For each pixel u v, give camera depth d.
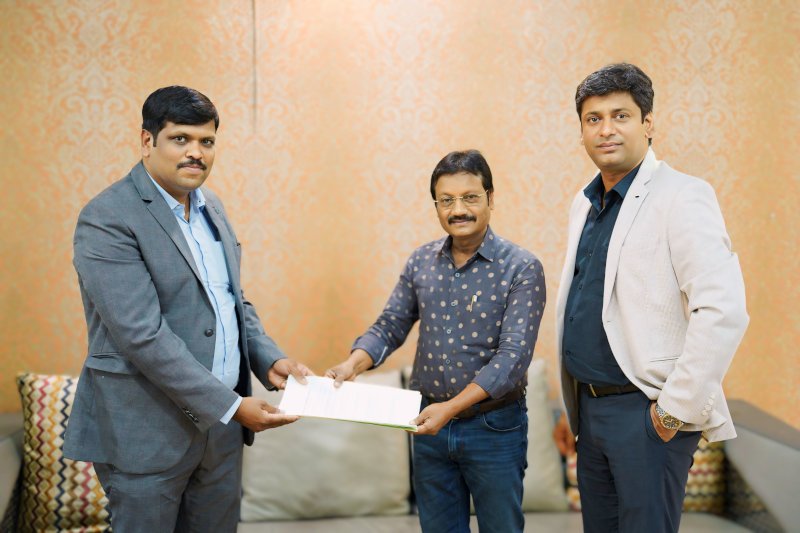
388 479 2.66
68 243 2.82
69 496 2.48
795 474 2.26
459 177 1.95
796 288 3.00
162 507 1.87
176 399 1.82
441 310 2.04
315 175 2.90
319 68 2.88
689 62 2.94
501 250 2.02
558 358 2.04
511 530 1.98
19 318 2.83
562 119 2.94
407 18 2.90
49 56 2.77
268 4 2.85
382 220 2.93
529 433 2.69
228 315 2.02
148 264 1.83
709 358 1.64
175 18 2.81
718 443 2.65
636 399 1.80
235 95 2.85
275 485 2.61
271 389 2.14
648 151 1.88
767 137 2.96
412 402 1.96
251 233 2.89
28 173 2.79
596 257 1.89
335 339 2.95
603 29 2.93
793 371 3.02
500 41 2.92
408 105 2.92
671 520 1.81
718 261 1.68
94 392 1.88
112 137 2.81
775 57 2.95
